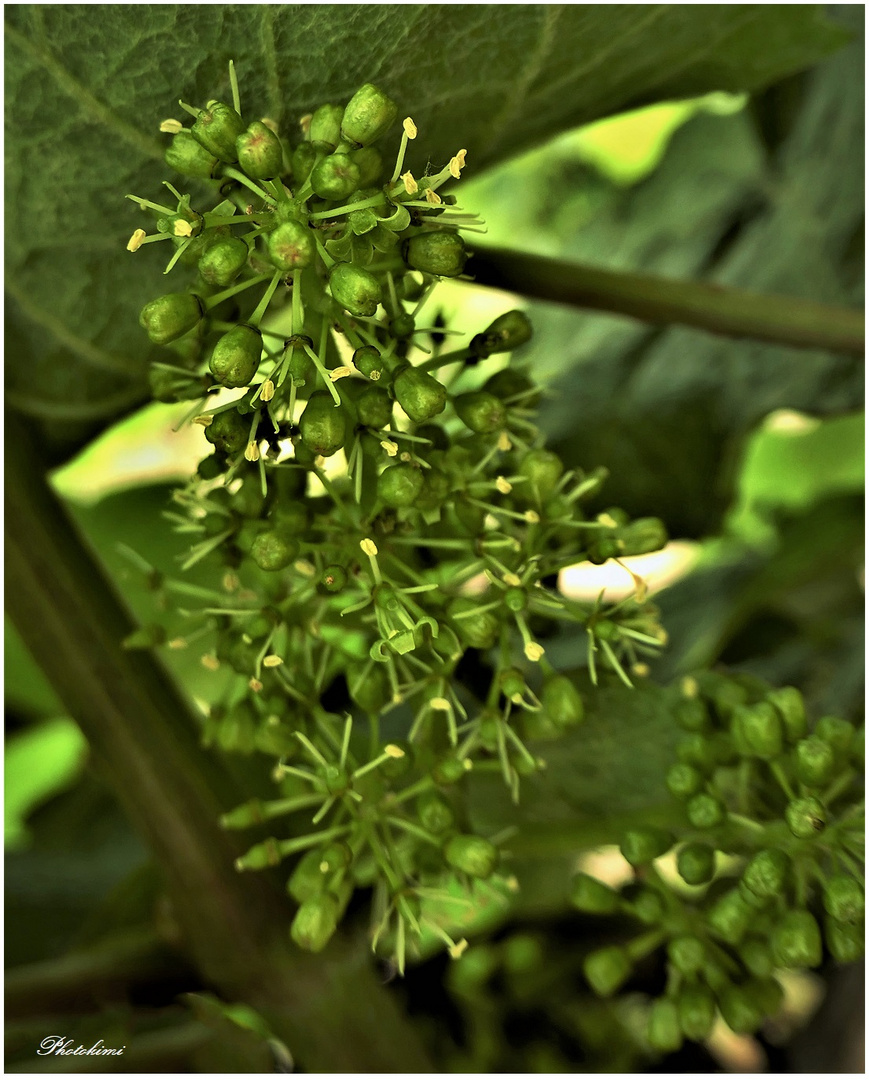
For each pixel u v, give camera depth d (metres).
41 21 0.23
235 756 0.26
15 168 0.24
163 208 0.23
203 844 0.25
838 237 0.33
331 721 0.24
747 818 0.24
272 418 0.23
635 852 0.24
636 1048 0.29
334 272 0.22
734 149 0.37
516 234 0.44
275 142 0.22
